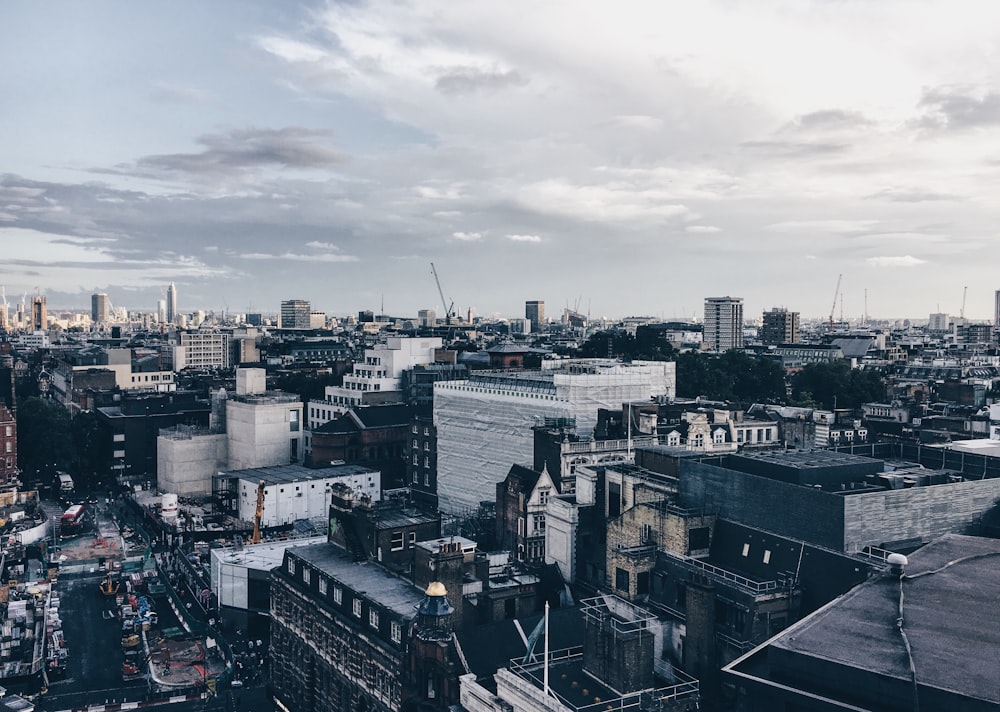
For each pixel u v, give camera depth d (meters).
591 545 101.12
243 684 113.25
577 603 94.69
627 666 66.25
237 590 131.25
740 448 106.06
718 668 71.62
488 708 70.44
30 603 133.12
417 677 76.38
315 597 98.25
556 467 132.88
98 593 149.25
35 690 109.06
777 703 40.19
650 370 183.62
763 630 69.25
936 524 79.69
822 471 83.62
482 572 93.62
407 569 98.12
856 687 37.69
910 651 38.81
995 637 40.09
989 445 112.31
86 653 122.44
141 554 172.38
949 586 46.66
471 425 181.88
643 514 88.75
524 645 78.94
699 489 89.38
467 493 183.50
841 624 42.81
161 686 111.38
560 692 66.94
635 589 84.81
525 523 127.38
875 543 75.50
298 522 175.75
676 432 133.12
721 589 73.81
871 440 168.50
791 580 73.06
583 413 160.50
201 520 182.75
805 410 185.88
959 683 35.56
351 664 89.19
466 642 77.81
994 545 53.38
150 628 130.25
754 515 82.44
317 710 98.75
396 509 106.50
